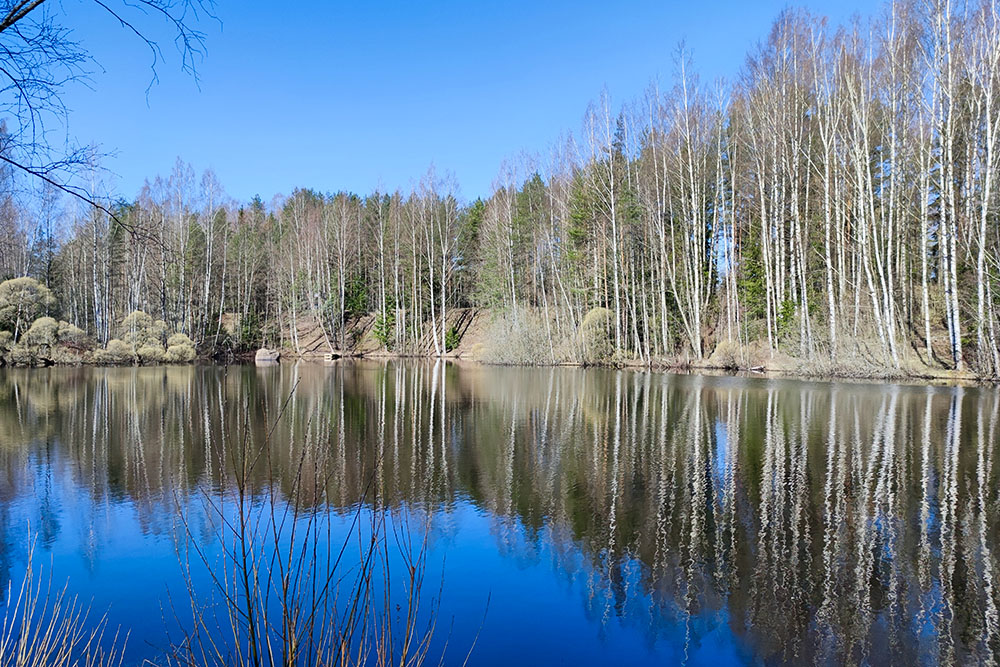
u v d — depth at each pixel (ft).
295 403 46.91
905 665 11.16
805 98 81.41
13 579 14.90
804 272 73.97
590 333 94.58
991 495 21.16
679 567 15.44
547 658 11.32
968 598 13.71
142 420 37.58
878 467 25.23
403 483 23.20
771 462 26.40
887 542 16.99
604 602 13.60
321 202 194.49
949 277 60.54
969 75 61.93
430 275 139.74
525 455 28.12
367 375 77.87
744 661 11.34
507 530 18.06
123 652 11.31
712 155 95.35
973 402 44.01
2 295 89.92
